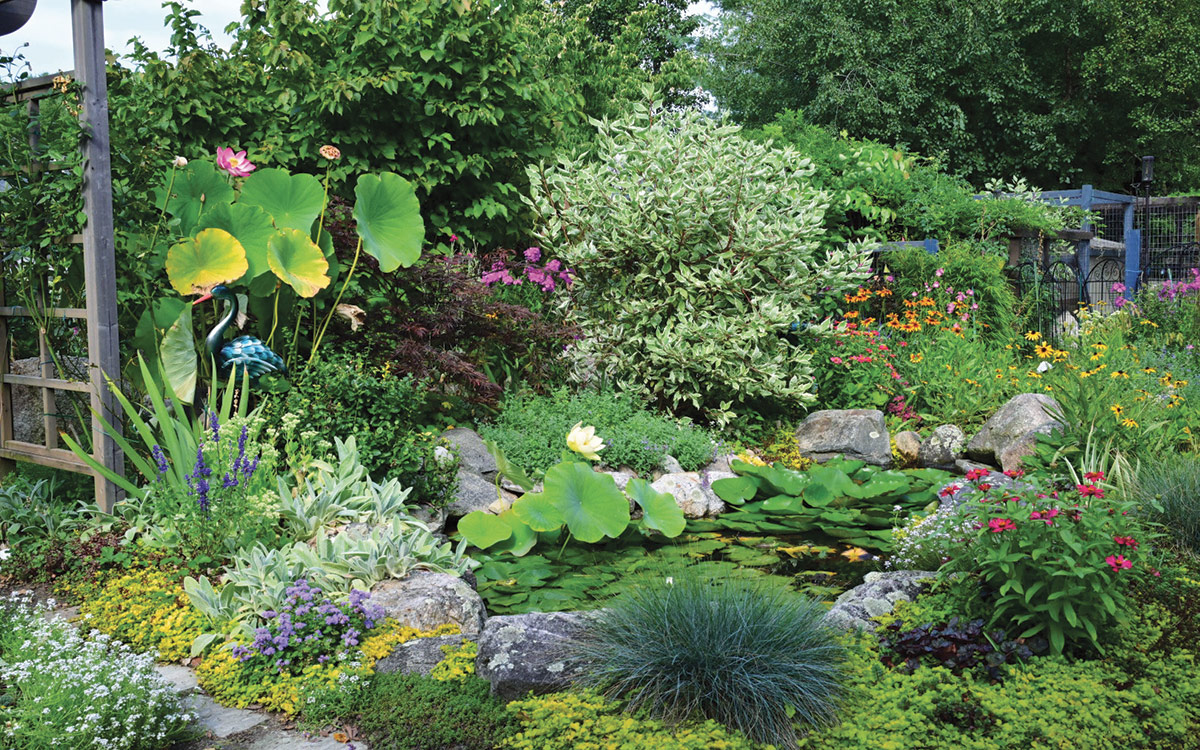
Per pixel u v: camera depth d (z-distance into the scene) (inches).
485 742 111.8
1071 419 245.9
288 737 117.2
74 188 188.2
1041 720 112.1
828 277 303.6
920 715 113.9
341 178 302.8
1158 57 683.4
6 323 213.2
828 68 735.7
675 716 114.7
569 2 836.6
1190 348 312.7
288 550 170.6
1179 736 110.8
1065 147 743.1
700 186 294.7
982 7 682.2
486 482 234.8
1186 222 543.5
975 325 341.4
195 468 168.4
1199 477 177.5
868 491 235.6
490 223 339.6
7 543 184.5
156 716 113.8
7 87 199.8
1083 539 132.6
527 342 293.0
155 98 288.7
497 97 327.9
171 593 157.8
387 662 134.7
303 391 217.9
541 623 134.9
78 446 191.8
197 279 212.5
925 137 712.4
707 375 304.7
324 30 320.2
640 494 213.9
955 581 149.0
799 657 120.2
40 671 118.8
